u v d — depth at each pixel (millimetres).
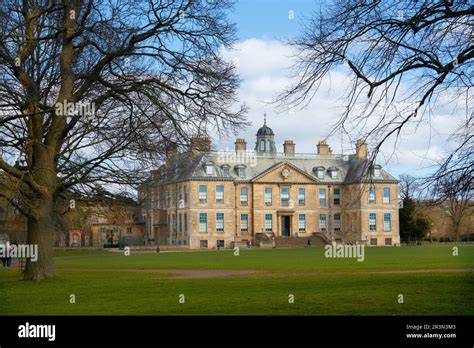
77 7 25609
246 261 43875
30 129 25688
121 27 24766
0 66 24875
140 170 27594
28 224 26812
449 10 14500
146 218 103562
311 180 100688
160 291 21422
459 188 14938
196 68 25469
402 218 98938
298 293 19578
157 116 25969
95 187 27500
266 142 115750
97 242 95375
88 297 20094
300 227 99938
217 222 94312
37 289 22906
